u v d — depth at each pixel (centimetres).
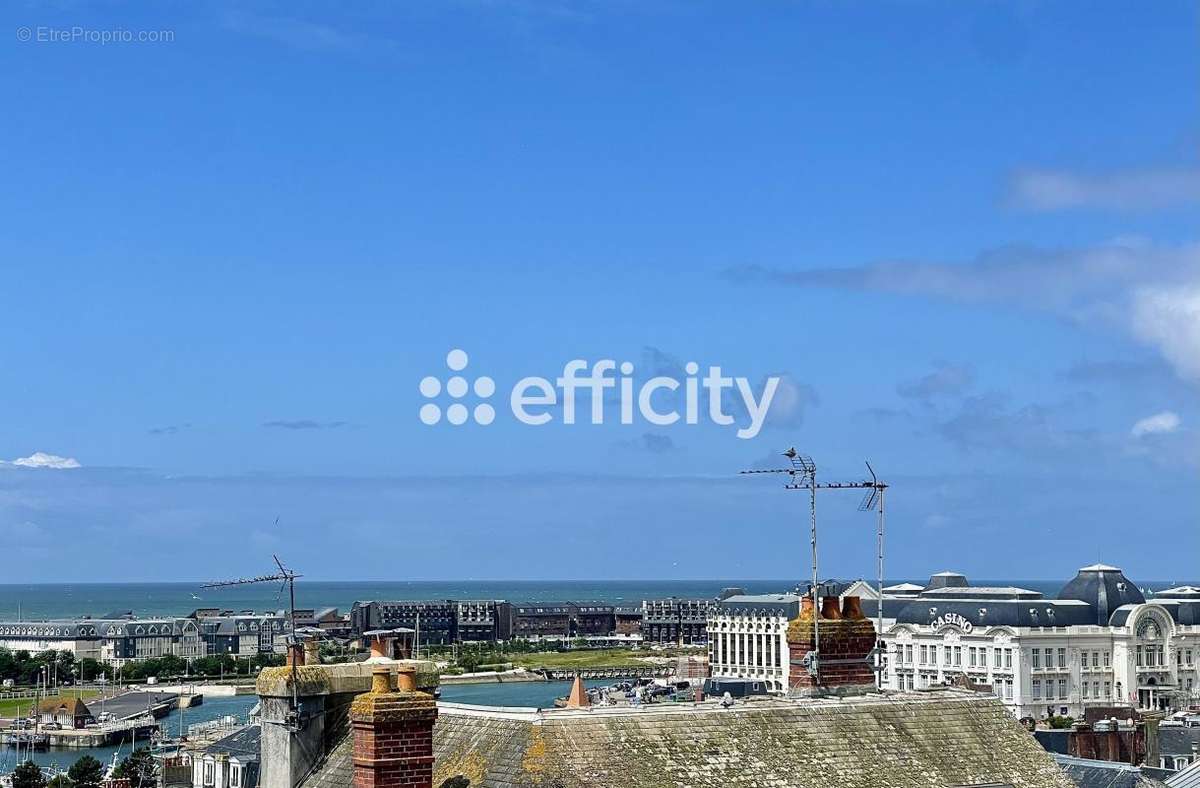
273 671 6316
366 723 5319
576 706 6181
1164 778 11038
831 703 6319
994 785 6184
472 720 6069
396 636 7006
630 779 5672
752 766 5897
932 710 6475
